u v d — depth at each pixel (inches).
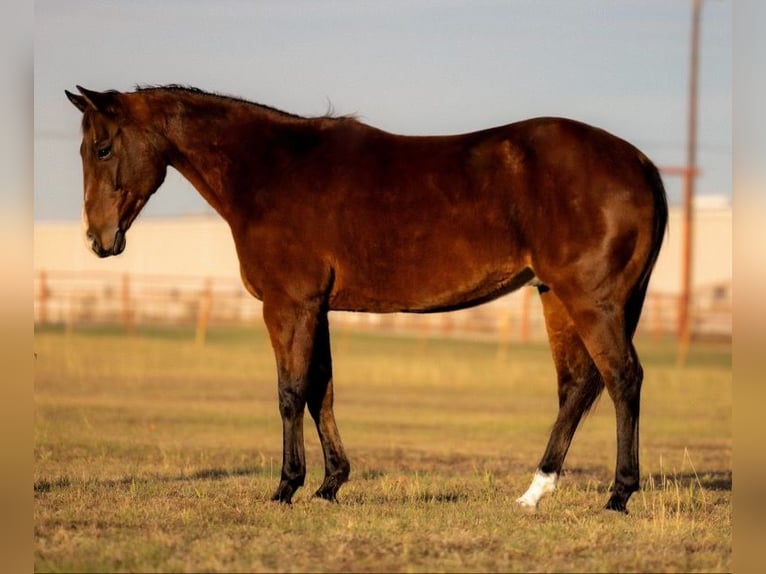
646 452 756.0
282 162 455.2
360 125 461.4
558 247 420.2
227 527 409.1
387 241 438.3
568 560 369.1
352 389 1249.4
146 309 2422.5
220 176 465.1
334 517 422.3
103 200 469.4
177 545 382.0
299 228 446.3
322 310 450.0
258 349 1614.2
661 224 428.8
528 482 550.3
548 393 1243.8
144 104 470.9
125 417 890.7
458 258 434.0
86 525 415.8
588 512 439.5
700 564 364.8
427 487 518.3
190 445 733.9
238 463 636.7
